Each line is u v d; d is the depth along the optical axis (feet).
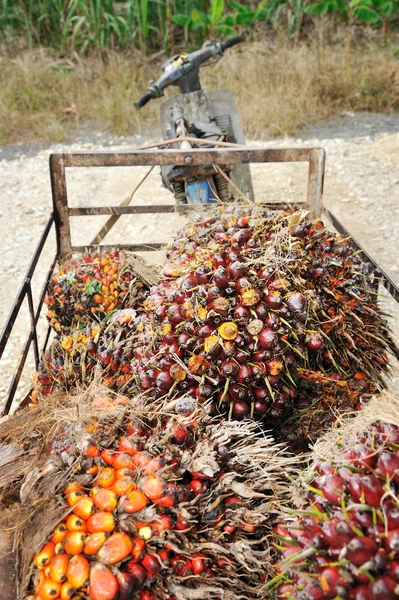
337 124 24.18
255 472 4.90
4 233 17.22
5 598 4.16
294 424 6.17
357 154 21.08
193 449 4.91
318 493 4.23
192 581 4.34
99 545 4.10
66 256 9.49
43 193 19.58
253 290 5.53
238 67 26.32
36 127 24.31
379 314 7.10
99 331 6.63
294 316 5.64
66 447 4.65
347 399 6.23
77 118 25.22
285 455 6.03
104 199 18.63
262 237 6.17
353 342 6.29
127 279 8.07
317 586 3.84
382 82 25.96
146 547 4.23
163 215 17.39
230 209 7.13
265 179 19.27
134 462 4.54
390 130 23.25
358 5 27.71
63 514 4.23
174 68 13.23
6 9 28.99
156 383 5.68
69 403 5.30
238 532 4.62
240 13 27.96
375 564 3.61
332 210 17.39
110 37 29.32
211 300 5.63
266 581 4.50
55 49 30.25
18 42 29.94
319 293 6.33
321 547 3.94
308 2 30.42
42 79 26.73
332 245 6.82
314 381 6.14
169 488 4.33
